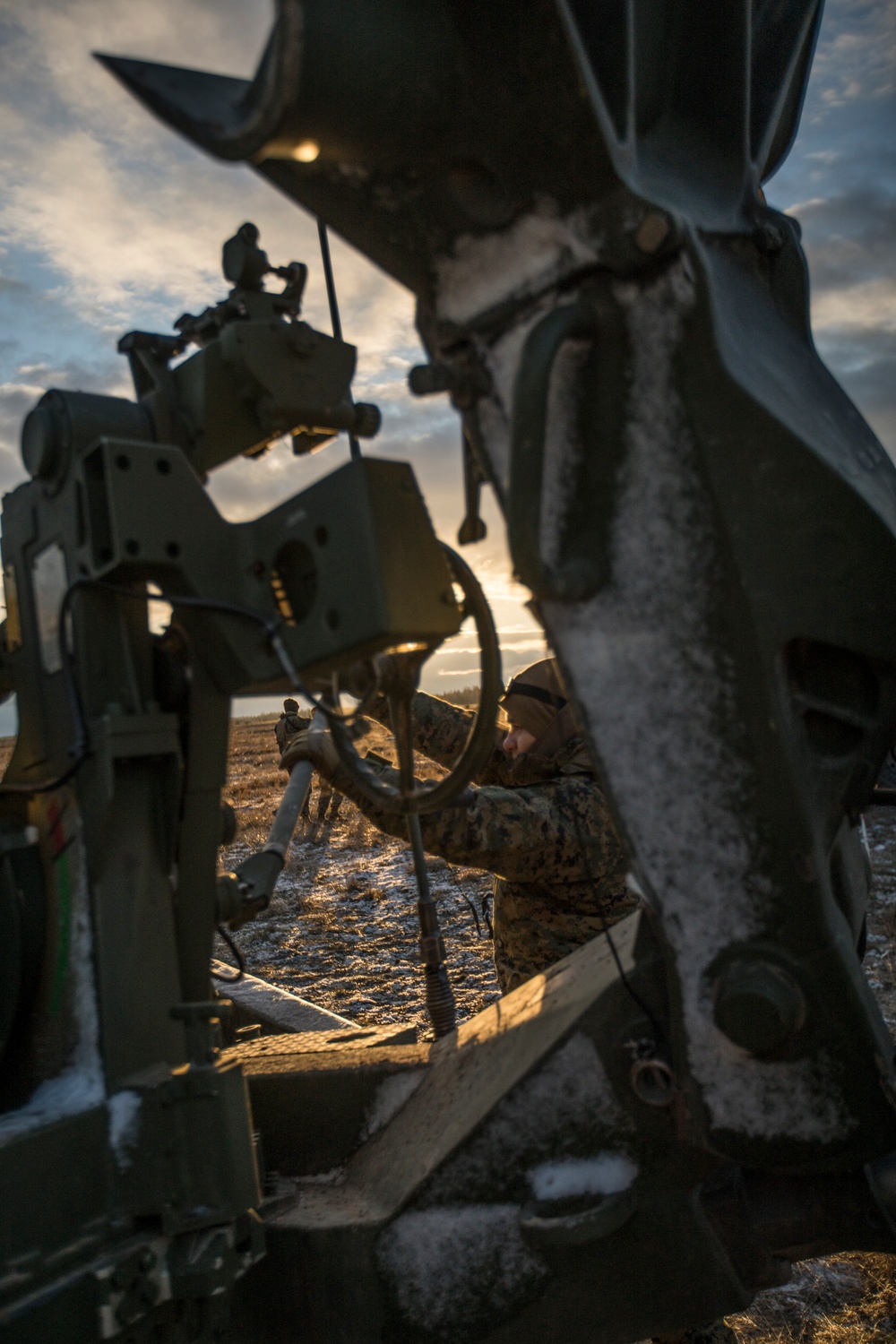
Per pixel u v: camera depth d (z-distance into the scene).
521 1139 1.44
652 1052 1.35
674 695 1.22
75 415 1.52
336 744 1.85
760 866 1.21
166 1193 1.26
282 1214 1.54
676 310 1.14
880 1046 1.23
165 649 1.59
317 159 1.13
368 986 5.56
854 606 1.18
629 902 2.34
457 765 1.63
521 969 2.43
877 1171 1.35
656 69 1.36
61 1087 1.38
